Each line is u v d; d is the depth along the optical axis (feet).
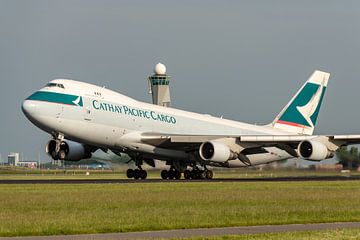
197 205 283.38
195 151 542.98
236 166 588.91
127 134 520.83
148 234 202.28
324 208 273.54
